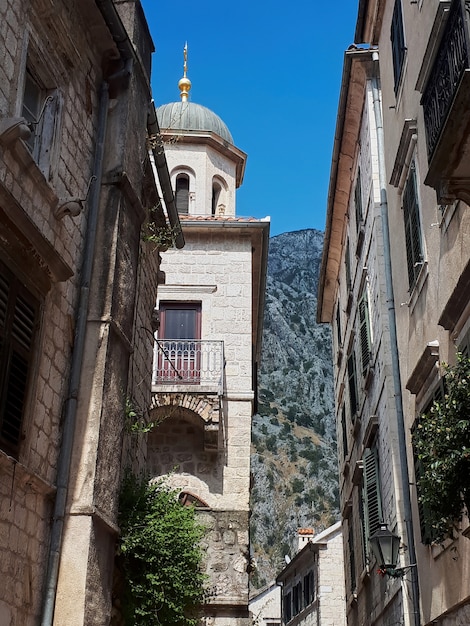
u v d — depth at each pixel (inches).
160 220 551.5
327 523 3853.3
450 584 374.0
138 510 376.8
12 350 286.7
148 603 360.2
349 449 796.0
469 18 261.3
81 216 370.0
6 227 283.4
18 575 281.0
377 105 606.2
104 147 400.5
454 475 252.8
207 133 945.5
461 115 254.5
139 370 498.3
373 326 622.8
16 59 310.7
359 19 631.2
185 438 719.7
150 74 476.4
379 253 564.7
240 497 695.1
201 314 779.4
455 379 267.7
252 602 1937.7
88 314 360.8
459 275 362.0
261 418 4517.7
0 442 272.7
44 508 308.7
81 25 384.2
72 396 337.1
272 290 5639.8
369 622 645.3
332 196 790.5
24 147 299.3
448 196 287.6
